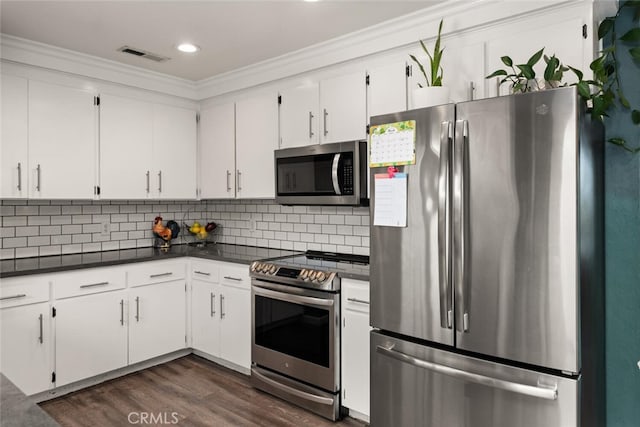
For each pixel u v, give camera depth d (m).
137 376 3.15
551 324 1.58
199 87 3.79
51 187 2.97
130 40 2.81
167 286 3.35
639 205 2.02
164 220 3.99
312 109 3.01
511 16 2.12
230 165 3.59
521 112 1.63
